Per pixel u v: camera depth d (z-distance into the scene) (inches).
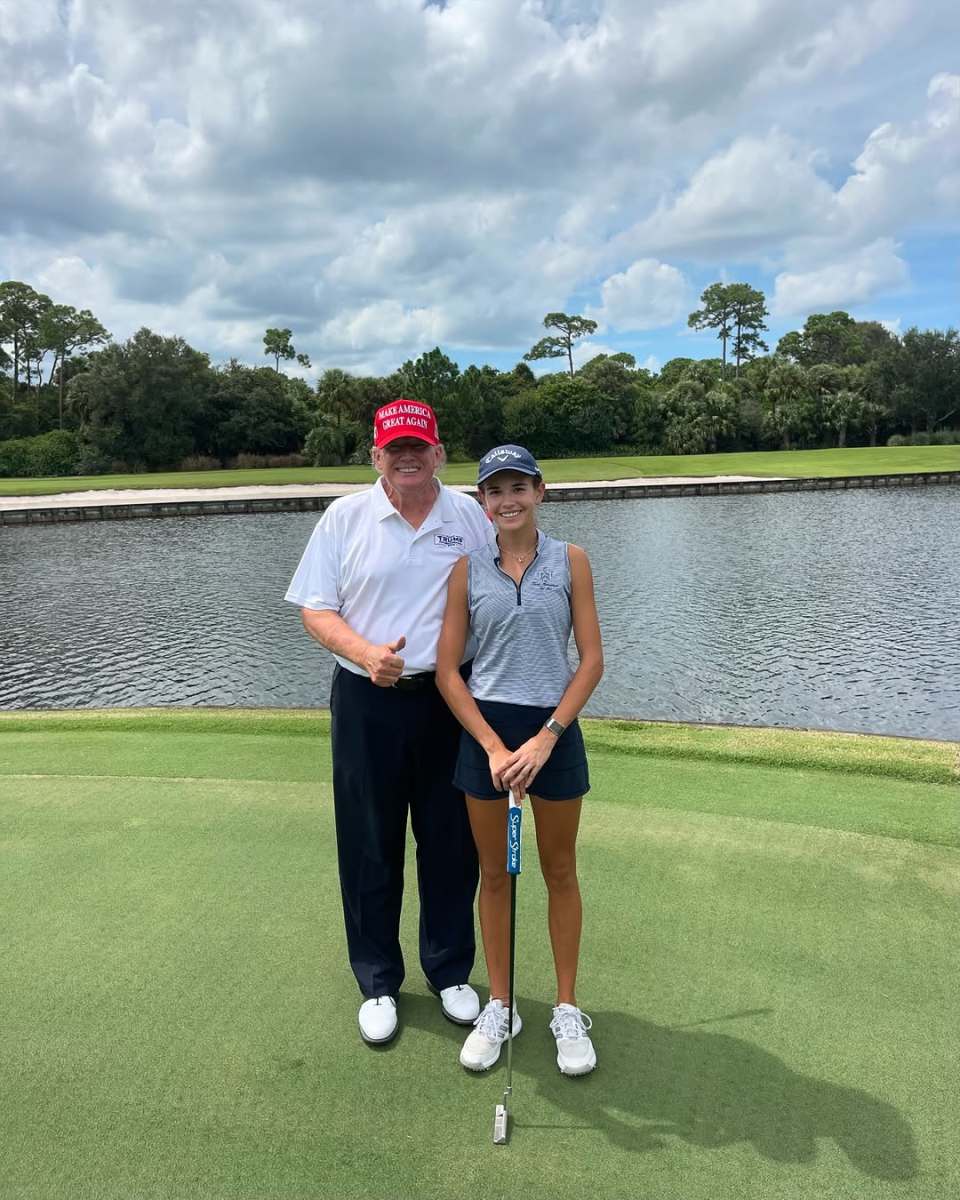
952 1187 74.2
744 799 156.8
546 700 89.6
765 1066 89.1
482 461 89.0
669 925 115.1
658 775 171.0
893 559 733.9
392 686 95.4
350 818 98.8
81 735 208.2
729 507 1218.6
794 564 719.1
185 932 115.3
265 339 3722.9
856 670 418.0
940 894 121.9
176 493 1577.3
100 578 756.0
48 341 2851.9
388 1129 81.6
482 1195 74.0
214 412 2568.9
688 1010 98.3
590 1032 94.7
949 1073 87.7
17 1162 78.0
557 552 91.0
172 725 217.2
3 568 827.4
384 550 94.7
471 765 91.7
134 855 137.3
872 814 148.7
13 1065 90.5
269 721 219.0
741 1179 75.3
